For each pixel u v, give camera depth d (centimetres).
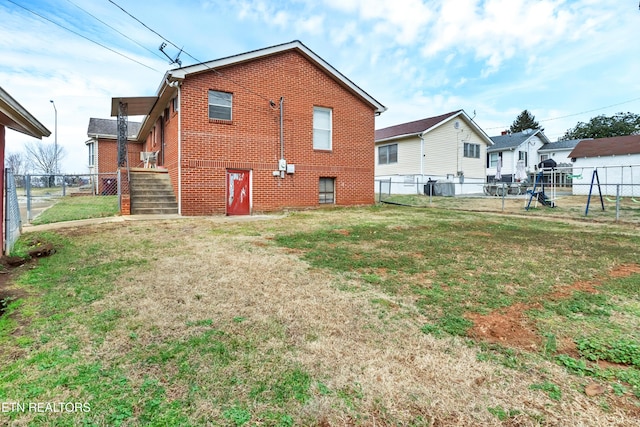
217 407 196
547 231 847
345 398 206
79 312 321
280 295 371
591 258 552
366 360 247
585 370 238
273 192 1220
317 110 1325
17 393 204
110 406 195
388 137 2381
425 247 621
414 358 251
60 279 418
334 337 281
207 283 406
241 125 1153
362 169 1435
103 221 914
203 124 1090
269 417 189
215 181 1111
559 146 3089
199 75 1080
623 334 290
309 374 229
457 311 335
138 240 655
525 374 233
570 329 300
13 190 627
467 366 242
